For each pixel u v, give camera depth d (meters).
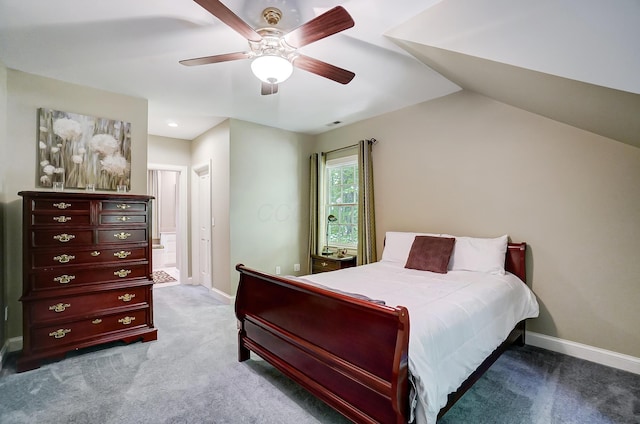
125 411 1.82
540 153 2.68
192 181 5.25
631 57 1.23
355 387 1.52
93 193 2.82
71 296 2.49
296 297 1.93
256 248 4.33
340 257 4.27
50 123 2.79
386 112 3.89
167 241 7.09
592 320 2.44
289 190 4.74
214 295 4.46
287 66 1.88
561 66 1.43
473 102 3.10
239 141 4.16
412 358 1.33
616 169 2.32
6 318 2.56
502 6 1.64
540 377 2.19
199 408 1.85
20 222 2.66
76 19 1.93
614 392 2.00
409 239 3.35
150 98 3.33
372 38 2.21
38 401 1.91
